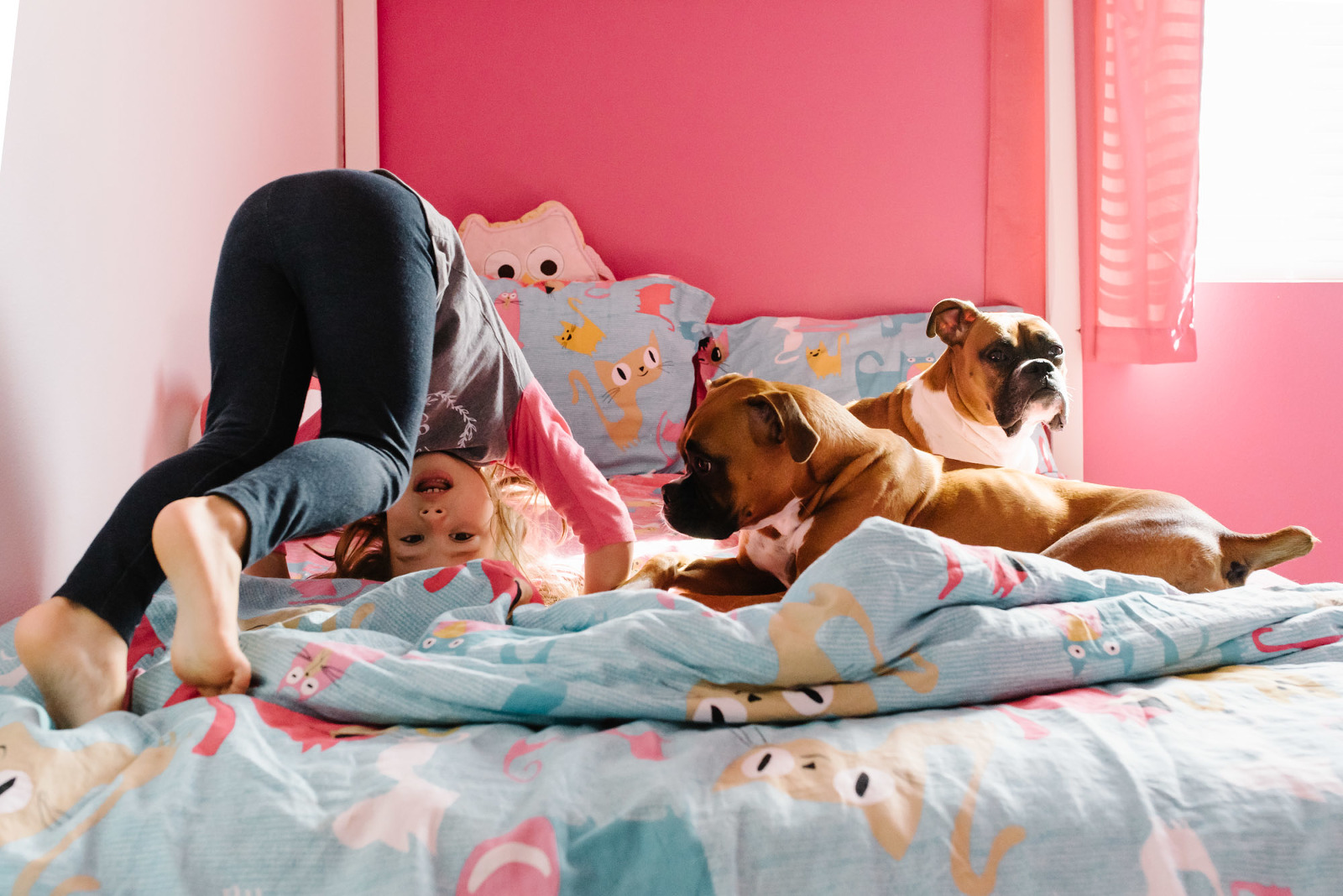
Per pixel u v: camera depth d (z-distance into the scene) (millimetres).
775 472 1300
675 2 2904
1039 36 2912
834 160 2926
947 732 736
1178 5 2697
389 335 991
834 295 2938
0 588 1157
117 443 1490
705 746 722
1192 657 917
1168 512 1281
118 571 794
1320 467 2881
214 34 1919
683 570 1422
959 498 1345
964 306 2039
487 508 1400
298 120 2502
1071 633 883
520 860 603
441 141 2900
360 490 893
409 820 630
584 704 792
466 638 922
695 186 2924
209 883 608
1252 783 676
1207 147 2850
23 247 1217
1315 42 2822
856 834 630
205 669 797
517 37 2896
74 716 775
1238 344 2865
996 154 2926
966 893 616
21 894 584
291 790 661
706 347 2689
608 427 2508
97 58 1426
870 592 842
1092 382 2883
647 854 618
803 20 2914
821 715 788
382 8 2889
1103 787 671
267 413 981
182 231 1761
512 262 2787
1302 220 2846
